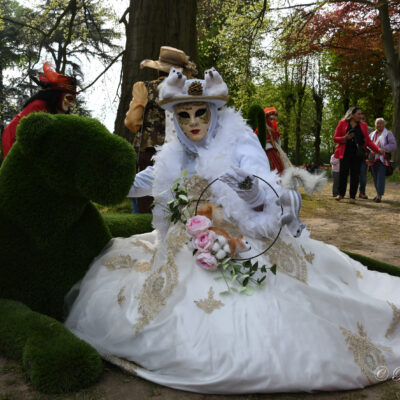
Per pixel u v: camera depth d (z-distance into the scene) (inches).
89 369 90.5
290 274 103.0
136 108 196.1
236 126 110.7
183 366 88.2
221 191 104.3
